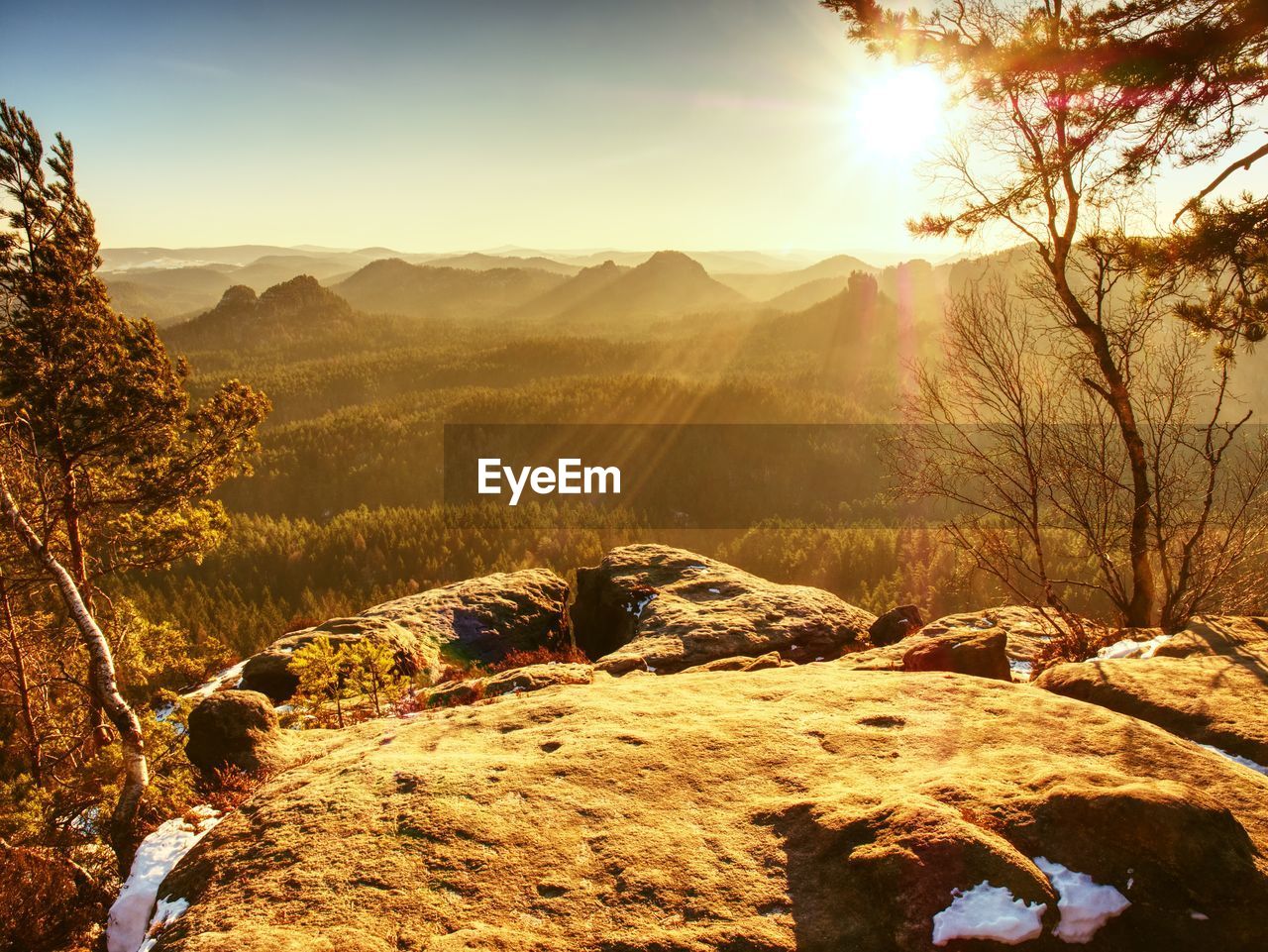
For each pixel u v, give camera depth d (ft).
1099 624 37.04
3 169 46.37
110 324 52.95
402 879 15.72
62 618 52.42
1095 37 27.25
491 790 19.34
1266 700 20.77
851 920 13.50
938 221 37.83
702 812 17.46
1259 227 24.21
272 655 57.88
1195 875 13.41
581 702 26.63
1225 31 23.88
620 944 13.28
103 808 27.94
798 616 58.03
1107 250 31.17
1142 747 17.99
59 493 47.52
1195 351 34.35
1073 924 13.00
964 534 40.86
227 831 19.42
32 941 19.85
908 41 33.30
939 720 21.06
